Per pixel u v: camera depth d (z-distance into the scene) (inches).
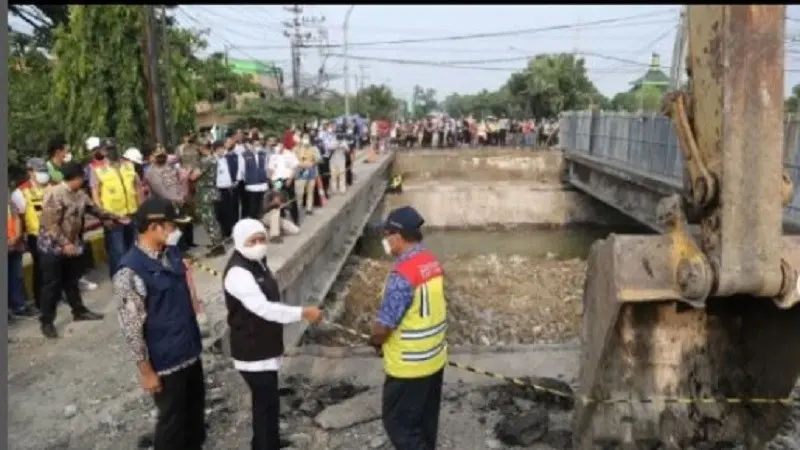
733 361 174.2
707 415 174.6
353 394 238.7
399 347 157.5
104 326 294.8
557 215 1219.2
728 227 133.2
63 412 216.2
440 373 164.4
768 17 128.6
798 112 439.8
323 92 2176.4
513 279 722.8
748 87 129.6
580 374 178.9
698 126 141.6
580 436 176.1
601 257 162.4
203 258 427.8
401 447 161.3
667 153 647.8
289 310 166.1
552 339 495.5
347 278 684.7
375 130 1381.6
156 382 157.5
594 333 167.8
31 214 309.7
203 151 495.5
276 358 172.7
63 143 317.1
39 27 848.9
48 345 273.0
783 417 169.0
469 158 1309.1
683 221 149.5
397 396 160.1
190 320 165.5
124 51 562.9
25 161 487.8
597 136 983.6
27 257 348.8
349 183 840.9
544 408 222.2
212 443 198.7
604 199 926.4
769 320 165.9
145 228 155.9
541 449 195.5
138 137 567.2
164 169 376.8
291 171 524.1
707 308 171.0
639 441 173.5
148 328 157.6
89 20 557.3
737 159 131.1
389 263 795.4
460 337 501.7
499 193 1216.2
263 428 174.4
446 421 215.0
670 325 171.2
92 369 249.4
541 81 2129.7
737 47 128.9
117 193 331.6
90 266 399.5
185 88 700.7
